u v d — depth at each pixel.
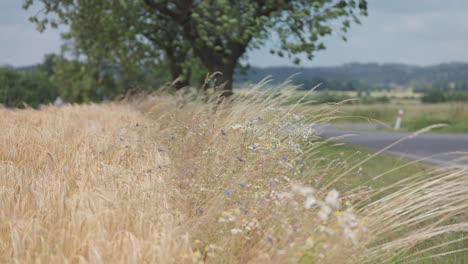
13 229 4.04
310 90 8.91
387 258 5.19
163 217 4.52
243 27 18.88
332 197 3.74
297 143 8.38
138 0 21.05
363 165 11.52
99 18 23.89
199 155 6.89
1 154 7.00
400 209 5.17
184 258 3.82
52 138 8.36
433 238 6.47
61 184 5.45
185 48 23.30
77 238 3.89
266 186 5.83
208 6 18.72
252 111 9.04
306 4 19.00
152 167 6.46
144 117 13.41
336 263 3.89
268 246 4.09
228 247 4.16
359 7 18.25
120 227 4.19
